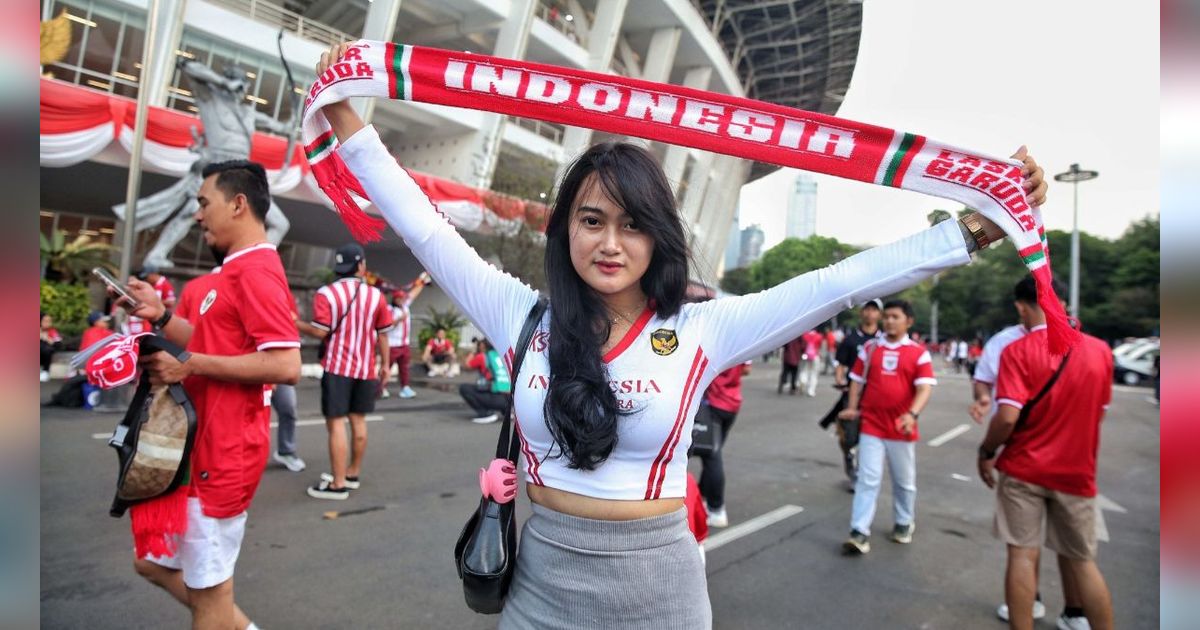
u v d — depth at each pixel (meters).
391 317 5.09
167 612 2.86
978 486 6.20
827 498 5.46
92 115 10.54
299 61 17.14
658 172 1.33
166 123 11.47
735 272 45.44
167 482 1.86
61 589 3.02
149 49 8.55
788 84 46.09
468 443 6.77
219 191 2.12
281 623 2.85
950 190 1.32
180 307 2.34
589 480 1.28
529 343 1.37
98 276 2.01
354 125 1.51
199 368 1.88
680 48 30.59
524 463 1.38
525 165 17.31
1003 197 1.28
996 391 2.88
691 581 1.32
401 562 3.58
